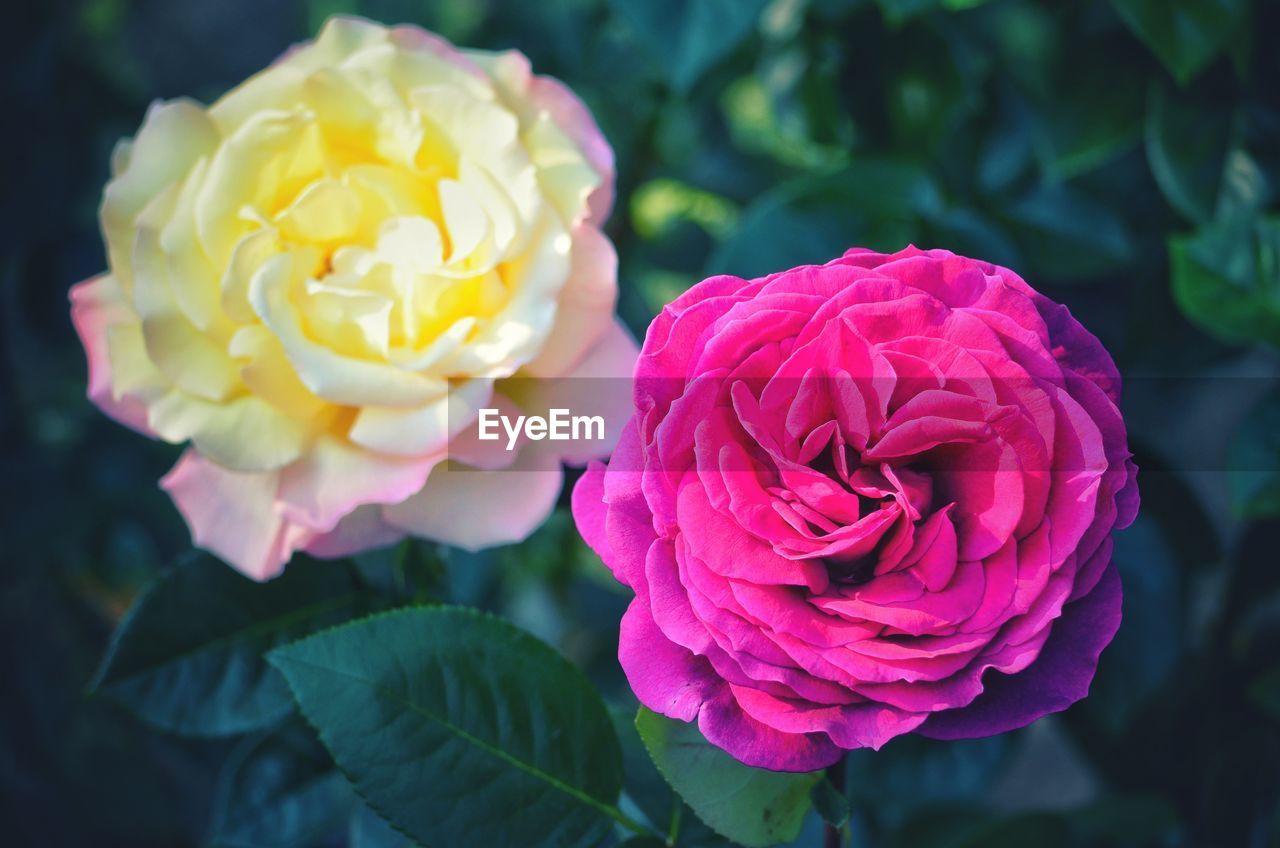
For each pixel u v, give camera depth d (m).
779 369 0.28
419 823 0.33
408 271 0.34
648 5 0.41
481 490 0.35
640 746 0.37
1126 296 0.50
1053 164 0.45
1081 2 0.45
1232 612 0.49
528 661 0.34
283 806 0.40
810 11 0.48
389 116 0.35
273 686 0.38
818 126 0.50
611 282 0.35
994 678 0.29
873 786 0.45
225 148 0.34
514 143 0.34
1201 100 0.43
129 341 0.35
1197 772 0.48
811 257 0.45
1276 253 0.40
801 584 0.28
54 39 0.52
